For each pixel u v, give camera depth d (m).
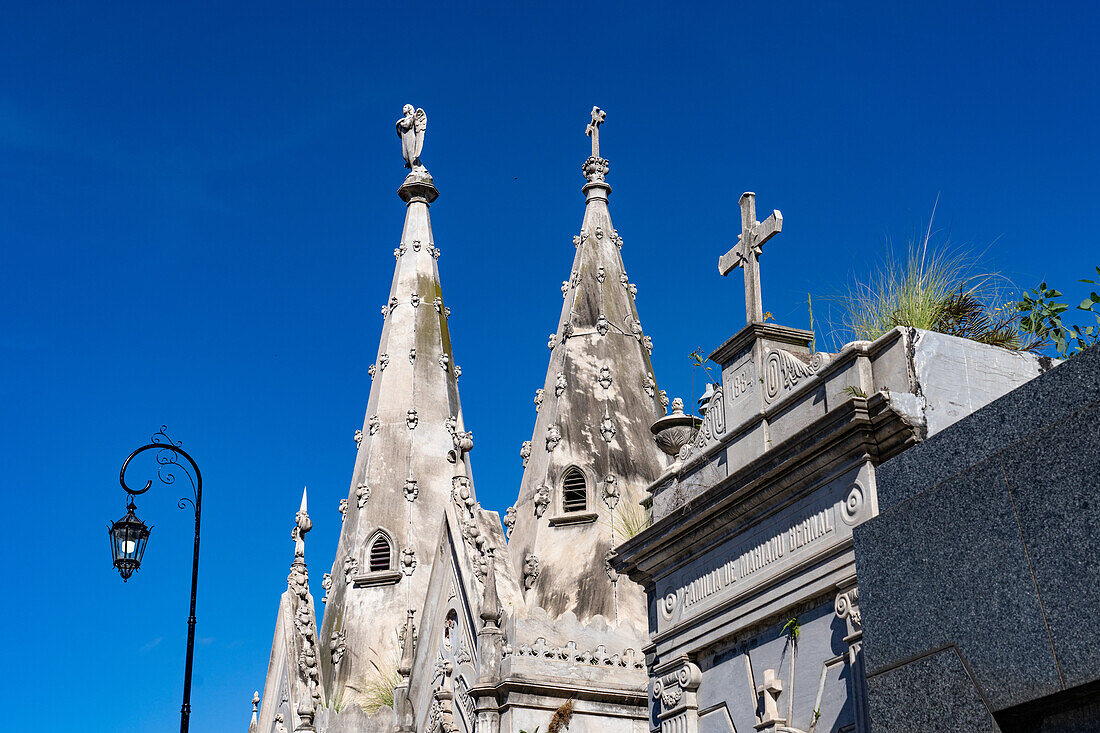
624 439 32.16
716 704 15.50
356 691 35.81
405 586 37.75
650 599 17.48
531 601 29.34
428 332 42.94
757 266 16.33
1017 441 9.52
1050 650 8.98
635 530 27.31
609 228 36.62
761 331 15.77
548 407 33.28
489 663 26.00
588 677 25.94
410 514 39.09
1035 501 9.27
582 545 30.05
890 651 10.43
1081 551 8.84
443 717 27.72
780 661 14.30
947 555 10.00
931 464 10.51
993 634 9.47
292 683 34.12
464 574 28.34
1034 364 13.68
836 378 13.98
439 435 41.03
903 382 13.06
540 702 25.47
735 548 15.43
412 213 45.47
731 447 15.96
